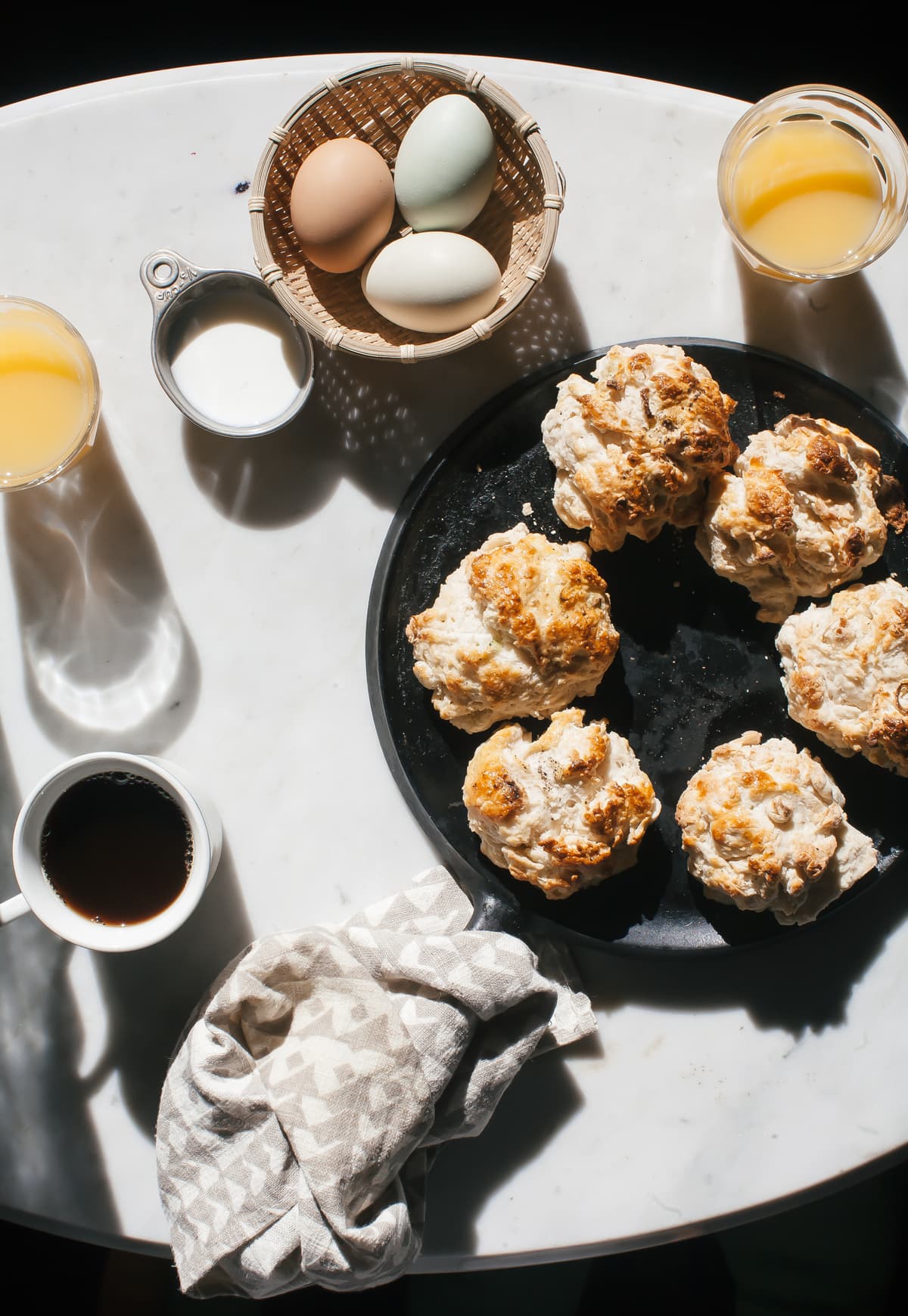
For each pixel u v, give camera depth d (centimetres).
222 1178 75
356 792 79
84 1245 95
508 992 75
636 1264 90
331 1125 74
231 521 80
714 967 79
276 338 78
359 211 75
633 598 78
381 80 77
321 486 80
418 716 78
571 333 80
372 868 79
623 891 77
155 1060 79
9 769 80
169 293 77
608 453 75
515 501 78
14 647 80
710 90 97
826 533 76
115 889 75
